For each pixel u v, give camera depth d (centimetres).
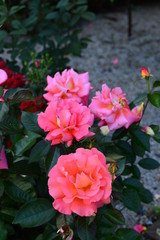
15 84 126
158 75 286
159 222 156
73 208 83
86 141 97
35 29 317
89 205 84
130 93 267
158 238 148
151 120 237
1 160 91
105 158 88
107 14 406
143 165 124
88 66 304
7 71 134
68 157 85
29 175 100
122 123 99
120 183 108
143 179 188
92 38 350
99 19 393
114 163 89
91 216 89
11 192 97
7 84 126
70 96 102
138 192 114
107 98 100
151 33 361
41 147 92
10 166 97
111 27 374
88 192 82
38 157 92
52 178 84
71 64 306
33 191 98
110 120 99
